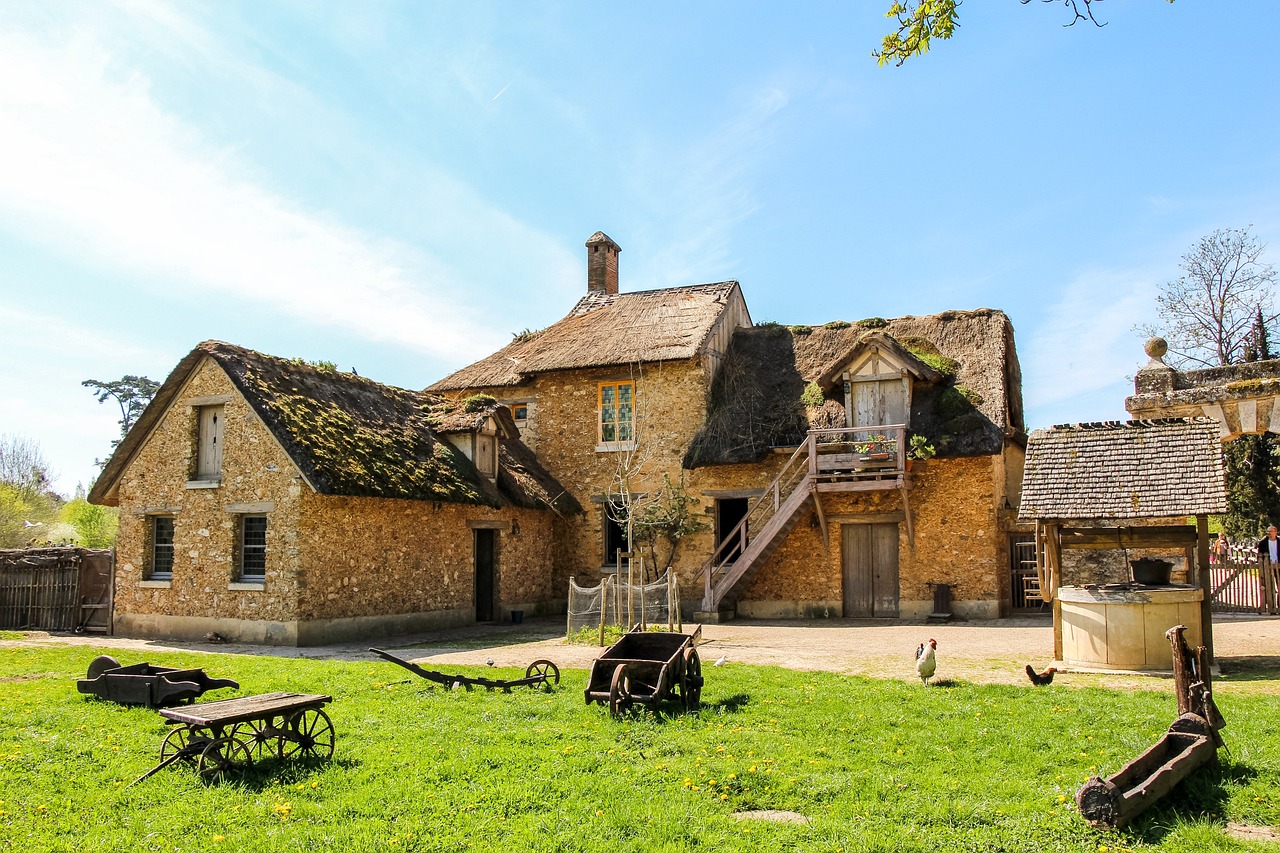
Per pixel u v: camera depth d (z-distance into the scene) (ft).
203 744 23.26
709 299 83.35
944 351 71.15
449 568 63.62
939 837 18.43
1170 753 22.44
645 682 30.73
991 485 64.03
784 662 41.24
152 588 58.95
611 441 78.38
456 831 18.84
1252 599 61.98
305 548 52.54
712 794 21.40
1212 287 110.32
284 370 59.67
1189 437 37.99
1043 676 34.24
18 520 107.45
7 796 21.25
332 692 34.01
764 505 70.59
